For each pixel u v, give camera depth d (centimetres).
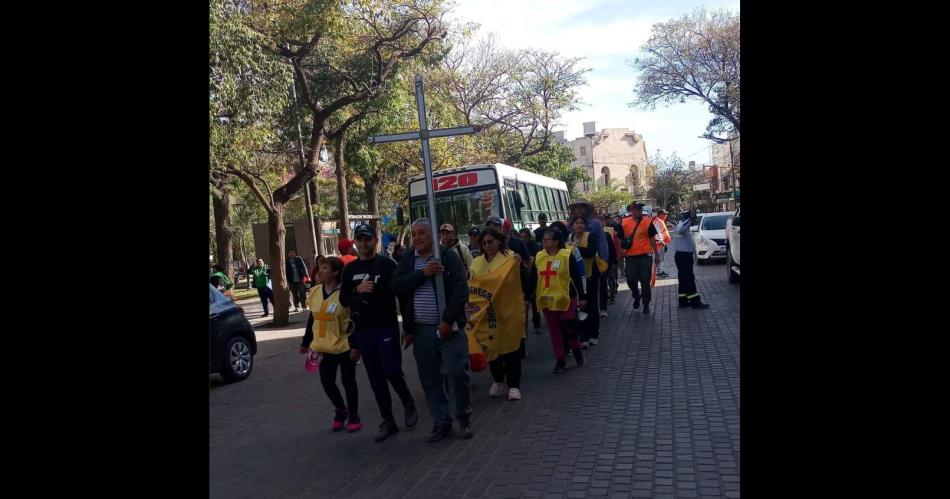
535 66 3728
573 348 958
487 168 1814
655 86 3525
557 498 513
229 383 1153
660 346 1052
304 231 3086
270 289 2358
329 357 755
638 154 12206
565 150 5791
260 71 1571
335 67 2044
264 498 575
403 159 3119
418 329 687
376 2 1877
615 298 1653
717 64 3456
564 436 657
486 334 785
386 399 716
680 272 1407
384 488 571
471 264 825
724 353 969
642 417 696
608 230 1404
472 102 3625
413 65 2538
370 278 709
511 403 799
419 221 689
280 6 1752
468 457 627
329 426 796
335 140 2488
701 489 507
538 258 931
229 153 1628
